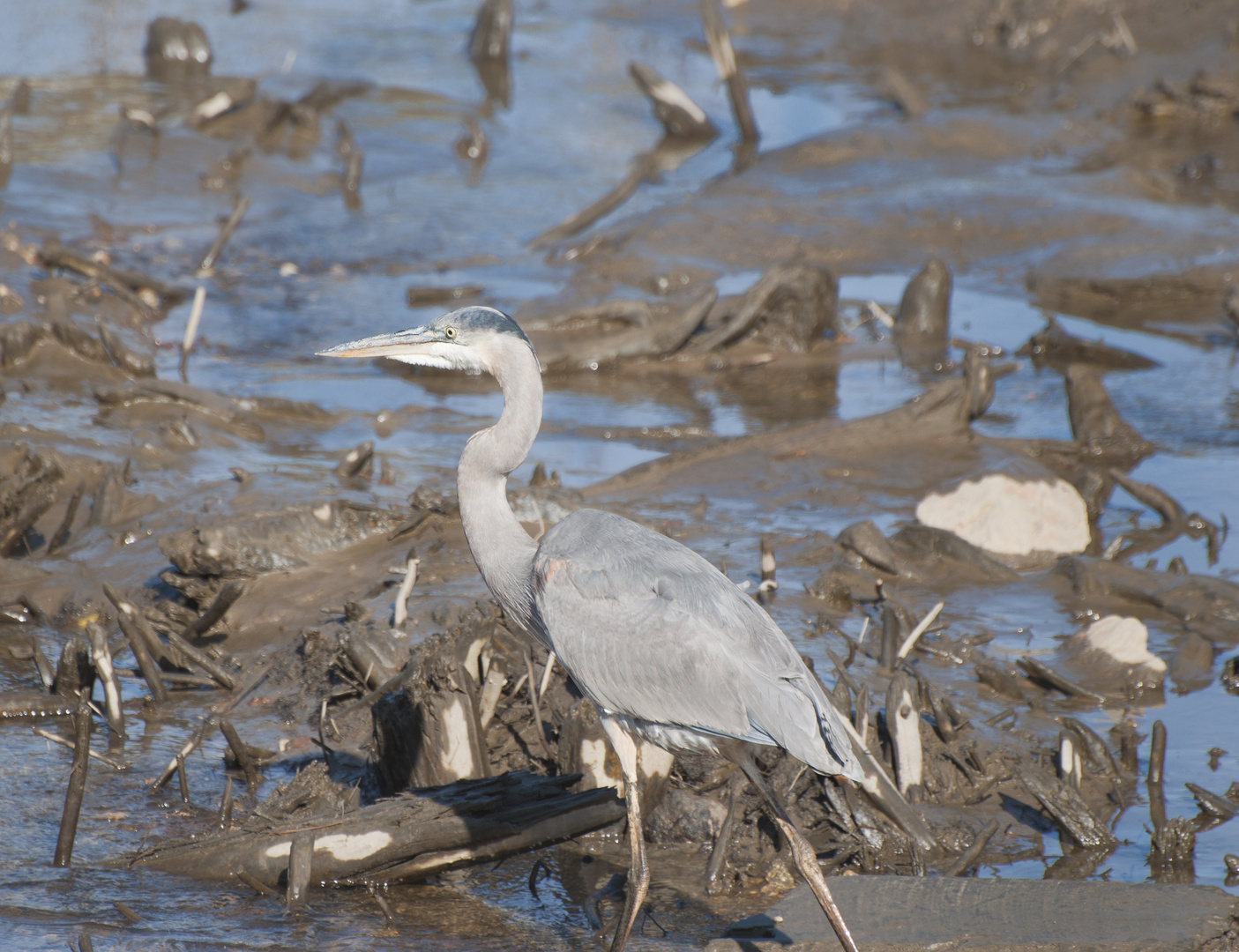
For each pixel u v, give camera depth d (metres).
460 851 7.83
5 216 23.70
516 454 8.05
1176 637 11.34
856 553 12.59
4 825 8.20
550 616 7.43
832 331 21.08
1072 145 31.67
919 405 16.02
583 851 8.39
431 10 48.50
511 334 8.05
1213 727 9.80
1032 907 7.30
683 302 21.94
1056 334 20.11
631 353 19.64
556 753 8.89
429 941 7.18
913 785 8.70
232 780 8.88
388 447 15.65
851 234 25.61
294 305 21.48
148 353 18.16
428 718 8.37
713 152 33.09
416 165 30.45
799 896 7.52
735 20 47.25
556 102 37.22
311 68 38.22
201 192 26.95
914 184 28.22
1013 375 19.22
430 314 21.23
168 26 36.66
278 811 8.04
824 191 27.91
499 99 37.12
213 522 11.52
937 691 9.38
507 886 7.91
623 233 25.33
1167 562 12.96
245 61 38.44
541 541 7.80
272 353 19.27
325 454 15.18
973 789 8.88
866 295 22.72
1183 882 7.92
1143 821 8.59
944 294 21.08
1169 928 7.04
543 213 27.69
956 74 39.53
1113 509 14.50
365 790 8.83
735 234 25.41
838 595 11.80
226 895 7.61
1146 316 22.25
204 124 30.05
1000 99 36.22
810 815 8.48
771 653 7.05
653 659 7.08
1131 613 11.80
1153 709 10.10
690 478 14.80
